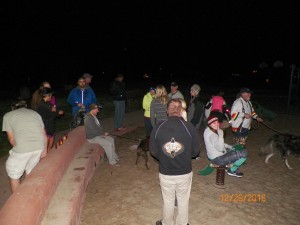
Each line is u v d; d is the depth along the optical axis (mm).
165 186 3807
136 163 6934
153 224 4520
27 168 4707
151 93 8016
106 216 4719
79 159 6016
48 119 6188
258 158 7574
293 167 6961
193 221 4605
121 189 5664
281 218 4750
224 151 5789
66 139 6309
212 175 6375
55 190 4566
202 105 7262
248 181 6117
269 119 12711
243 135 6844
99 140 6805
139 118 12180
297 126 11703
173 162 3688
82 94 7977
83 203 5078
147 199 5277
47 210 4004
